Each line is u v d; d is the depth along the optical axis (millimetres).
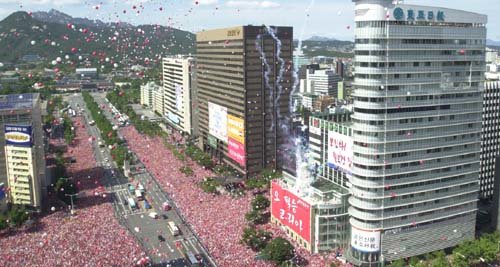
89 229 192125
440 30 167000
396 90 163500
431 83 168625
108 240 179375
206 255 174250
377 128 163375
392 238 172875
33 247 171875
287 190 197375
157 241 188875
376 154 164875
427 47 165625
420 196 174750
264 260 168000
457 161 179625
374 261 171750
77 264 156875
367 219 169500
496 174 196500
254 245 177750
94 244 175000
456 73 173125
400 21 161125
